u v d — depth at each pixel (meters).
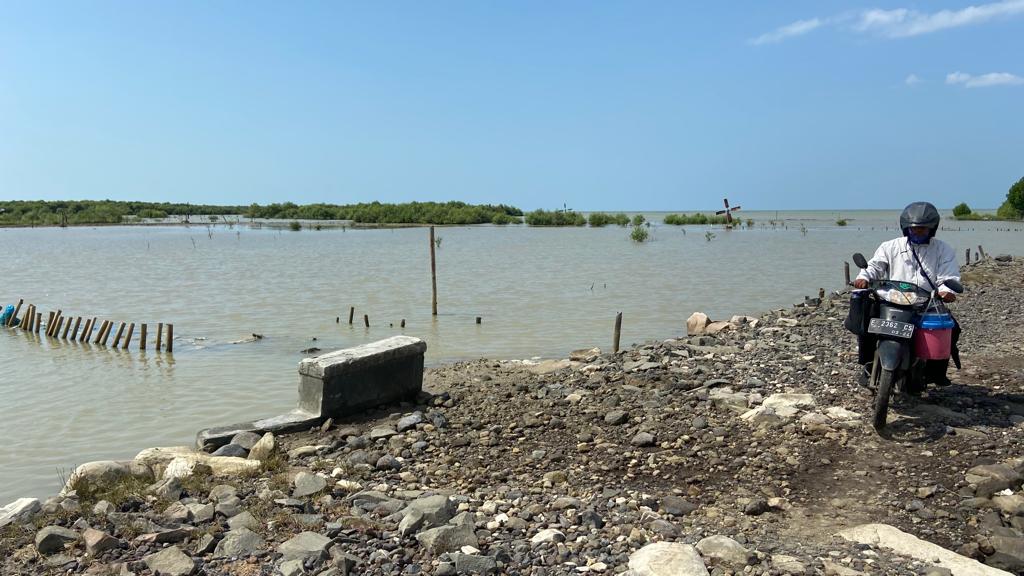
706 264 44.06
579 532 5.24
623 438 7.54
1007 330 13.44
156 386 14.52
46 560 4.81
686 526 5.44
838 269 40.12
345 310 25.61
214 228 114.31
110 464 6.56
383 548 4.96
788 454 6.77
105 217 137.50
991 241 59.50
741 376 9.80
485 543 5.05
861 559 4.66
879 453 6.65
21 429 11.62
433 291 24.03
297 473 6.64
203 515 5.50
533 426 8.17
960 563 4.54
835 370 9.84
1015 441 6.70
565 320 22.59
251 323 23.02
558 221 119.88
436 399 9.39
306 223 132.38
